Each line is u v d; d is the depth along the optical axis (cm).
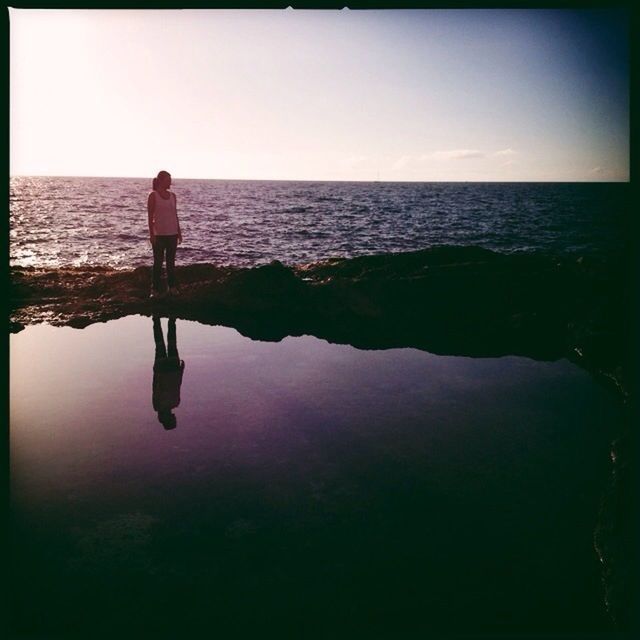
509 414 337
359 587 185
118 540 208
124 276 754
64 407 340
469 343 506
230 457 277
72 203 5075
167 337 521
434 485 251
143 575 190
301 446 290
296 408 345
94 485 248
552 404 354
